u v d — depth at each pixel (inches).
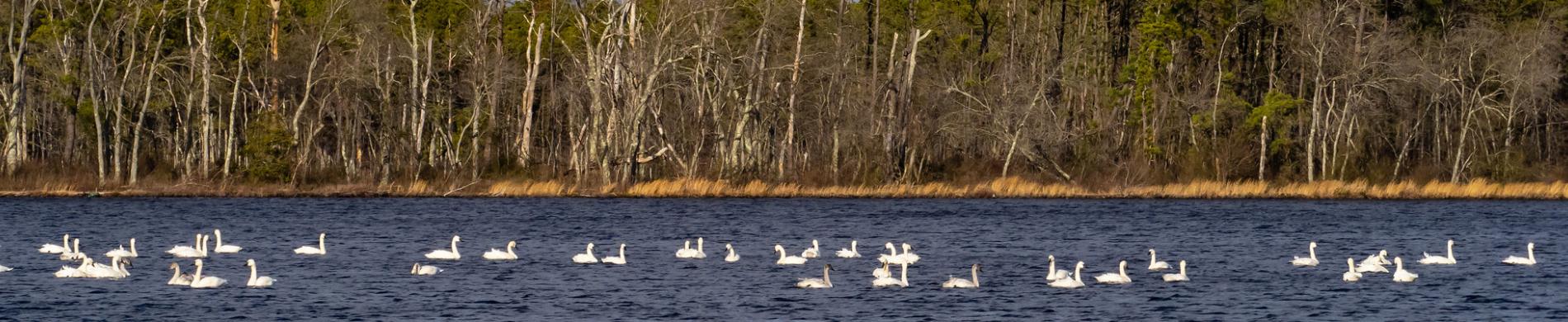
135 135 3376.0
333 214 2797.7
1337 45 3752.5
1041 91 3671.3
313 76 3767.2
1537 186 3543.3
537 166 3649.1
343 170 3641.7
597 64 3464.6
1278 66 4350.4
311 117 3767.2
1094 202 3307.1
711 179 3531.0
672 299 1537.9
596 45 3828.7
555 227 2504.9
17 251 2007.9
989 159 3786.9
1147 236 2386.8
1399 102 3848.4
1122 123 3922.2
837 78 3730.3
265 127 3435.0
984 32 3971.5
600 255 1987.0
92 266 1670.8
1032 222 2696.9
